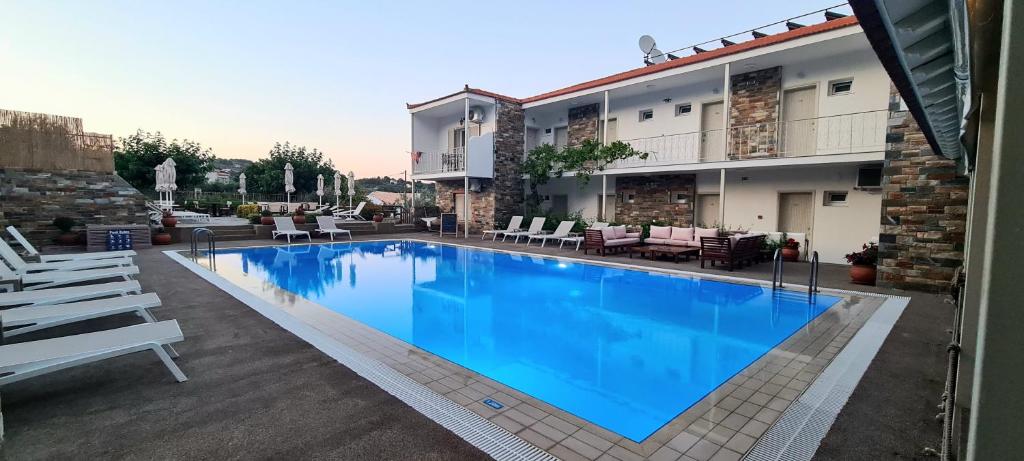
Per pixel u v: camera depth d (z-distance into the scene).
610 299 8.22
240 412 3.20
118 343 3.43
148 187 27.81
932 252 7.90
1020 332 0.89
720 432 3.13
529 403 3.51
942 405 3.26
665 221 15.22
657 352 5.43
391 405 3.37
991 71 2.32
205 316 5.79
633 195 16.16
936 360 4.49
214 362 4.18
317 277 10.02
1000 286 0.90
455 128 20.08
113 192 13.20
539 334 6.18
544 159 17.11
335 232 17.50
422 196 30.61
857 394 3.70
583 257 12.30
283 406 3.31
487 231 17.41
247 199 32.47
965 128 3.16
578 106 17.84
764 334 6.01
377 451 2.73
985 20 1.78
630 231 14.54
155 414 3.15
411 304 7.78
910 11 2.42
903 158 8.13
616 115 16.75
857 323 5.92
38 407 3.23
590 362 5.11
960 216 7.63
